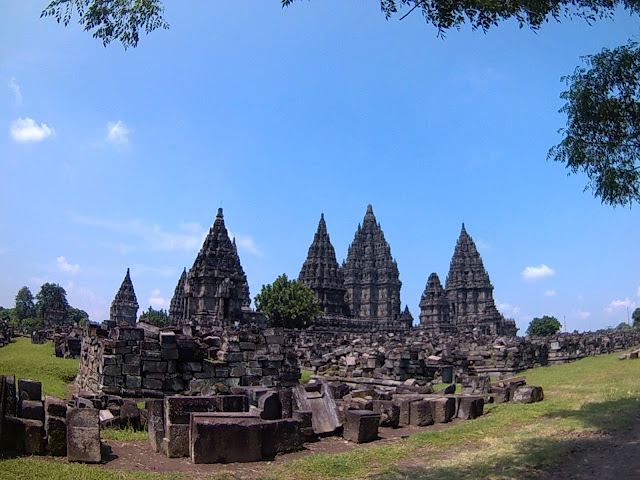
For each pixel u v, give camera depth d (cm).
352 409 1572
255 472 1127
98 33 1138
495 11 1087
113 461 1140
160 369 2231
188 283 8012
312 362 4288
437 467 1170
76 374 2908
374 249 13512
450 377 3306
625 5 1377
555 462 1175
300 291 9481
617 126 1647
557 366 3800
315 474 1122
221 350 2473
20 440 1082
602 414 1672
